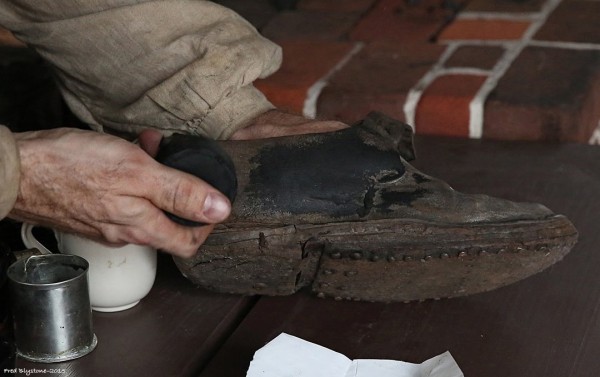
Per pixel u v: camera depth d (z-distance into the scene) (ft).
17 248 5.36
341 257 4.56
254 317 4.84
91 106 5.44
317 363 4.28
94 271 4.75
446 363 4.31
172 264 5.39
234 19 5.34
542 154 6.89
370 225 4.59
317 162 4.70
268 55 5.32
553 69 7.81
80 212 4.17
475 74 7.75
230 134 5.17
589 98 7.37
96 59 5.19
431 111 7.27
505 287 5.14
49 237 5.42
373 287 4.76
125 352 4.56
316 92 7.48
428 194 4.71
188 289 5.13
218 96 5.12
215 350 4.66
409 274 4.66
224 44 5.16
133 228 4.18
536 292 5.09
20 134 4.17
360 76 7.79
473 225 4.63
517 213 4.73
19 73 7.83
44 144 4.08
